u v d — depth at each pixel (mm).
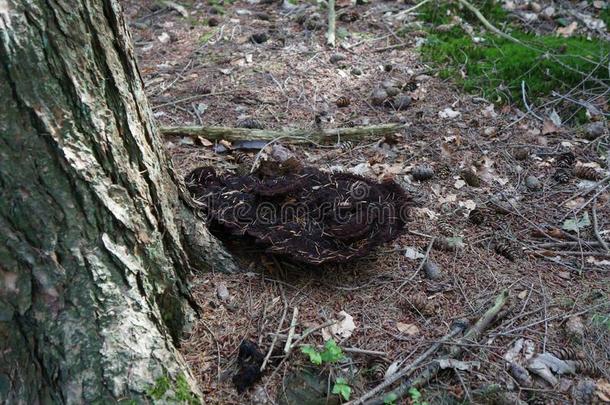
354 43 1840
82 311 896
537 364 1041
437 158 1448
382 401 985
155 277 991
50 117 863
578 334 1080
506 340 1077
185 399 929
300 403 992
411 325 1093
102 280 905
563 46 1792
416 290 1147
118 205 926
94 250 903
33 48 833
